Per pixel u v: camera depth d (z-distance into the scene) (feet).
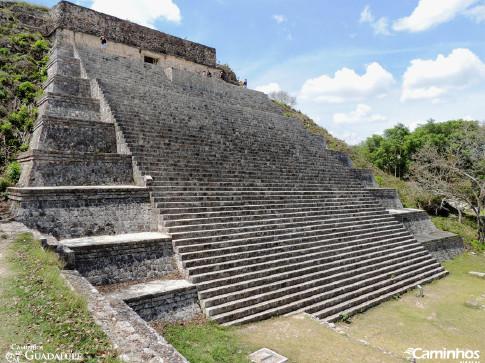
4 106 48.55
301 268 35.83
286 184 50.70
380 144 140.05
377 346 27.53
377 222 53.93
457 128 124.16
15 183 37.29
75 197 31.45
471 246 70.38
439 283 46.14
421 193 90.94
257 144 58.03
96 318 17.95
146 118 48.01
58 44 57.82
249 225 38.58
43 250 23.63
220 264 30.94
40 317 16.74
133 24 76.43
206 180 42.88
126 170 39.68
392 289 40.47
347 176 64.85
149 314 24.34
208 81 73.41
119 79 57.57
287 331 25.98
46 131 38.65
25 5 73.36
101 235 31.58
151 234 32.45
